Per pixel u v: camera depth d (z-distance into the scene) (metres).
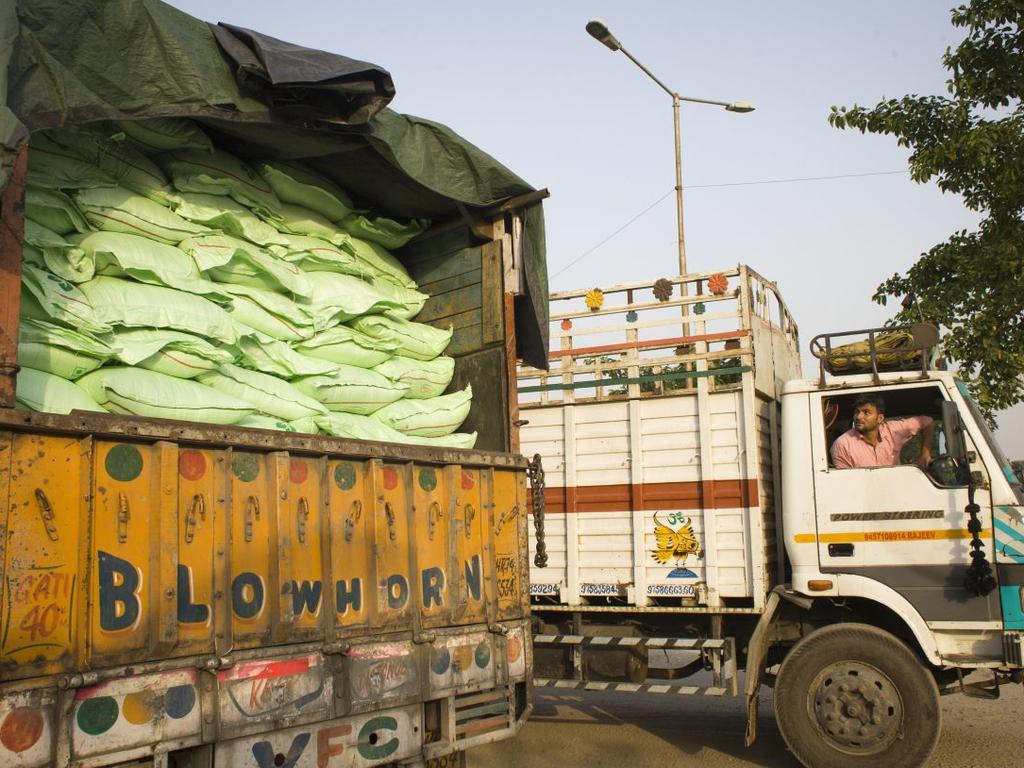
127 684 3.47
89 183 4.41
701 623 7.79
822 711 6.57
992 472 6.57
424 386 6.13
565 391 8.52
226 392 4.74
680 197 14.33
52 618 3.28
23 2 3.56
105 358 4.13
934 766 6.71
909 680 6.43
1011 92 9.25
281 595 4.11
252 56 4.51
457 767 5.30
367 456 4.68
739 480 7.64
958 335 9.46
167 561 3.64
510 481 5.80
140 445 3.67
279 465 4.19
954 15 9.52
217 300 4.86
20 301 3.70
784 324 9.09
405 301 6.39
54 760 3.21
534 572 8.42
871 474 6.90
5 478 3.20
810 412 7.20
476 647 5.23
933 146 9.50
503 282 6.21
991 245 9.50
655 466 8.02
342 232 5.97
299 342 5.32
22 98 3.52
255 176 5.38
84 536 3.40
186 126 4.77
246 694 3.91
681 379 8.02
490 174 6.00
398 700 4.65
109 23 3.94
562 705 9.52
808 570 6.97
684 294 8.17
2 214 3.37
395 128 5.44
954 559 6.55
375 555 4.63
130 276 4.50
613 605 8.12
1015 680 6.39
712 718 8.70
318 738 4.25
